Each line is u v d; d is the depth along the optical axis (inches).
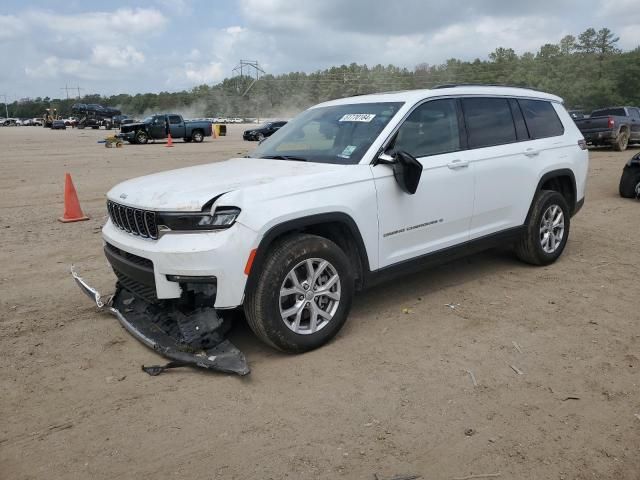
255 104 6589.6
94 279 229.8
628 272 226.5
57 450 115.6
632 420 122.4
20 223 347.9
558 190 246.2
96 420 126.3
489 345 160.2
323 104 216.2
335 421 123.7
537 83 3651.6
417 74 4734.3
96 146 1219.2
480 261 244.8
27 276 235.9
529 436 117.2
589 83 3248.0
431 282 217.5
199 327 147.9
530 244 226.4
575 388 136.0
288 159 185.0
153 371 146.3
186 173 174.7
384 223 170.4
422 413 126.3
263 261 147.2
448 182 187.2
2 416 128.7
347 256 170.2
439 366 148.1
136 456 113.1
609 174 556.4
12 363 155.0
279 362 152.0
